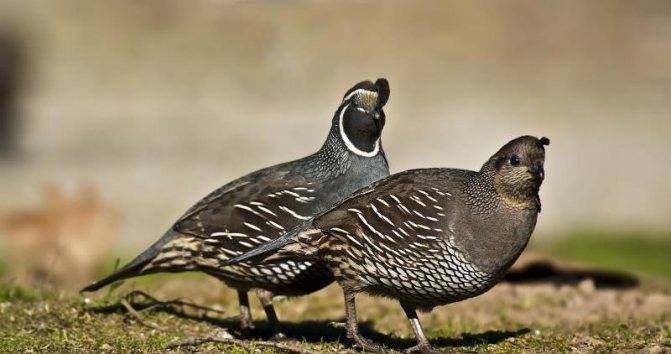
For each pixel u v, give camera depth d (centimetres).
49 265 1304
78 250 1309
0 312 896
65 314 894
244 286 865
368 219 766
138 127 2231
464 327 955
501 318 1009
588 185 1972
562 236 1708
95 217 1331
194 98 2406
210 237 857
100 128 2231
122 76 2530
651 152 2133
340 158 884
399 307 1050
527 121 2303
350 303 796
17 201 1738
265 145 2138
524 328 923
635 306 1068
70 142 2134
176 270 881
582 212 1845
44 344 812
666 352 773
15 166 1991
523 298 1095
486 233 750
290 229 860
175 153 2073
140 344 818
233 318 944
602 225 1775
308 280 841
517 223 752
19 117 2281
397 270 766
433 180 773
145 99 2394
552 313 1036
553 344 824
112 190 1827
